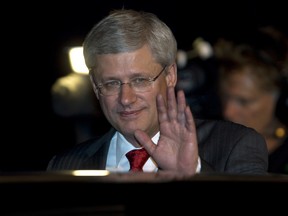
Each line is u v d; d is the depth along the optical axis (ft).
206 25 55.83
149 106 21.91
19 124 56.80
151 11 56.44
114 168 23.32
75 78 46.91
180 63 37.42
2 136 56.90
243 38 29.68
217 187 12.46
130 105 21.77
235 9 55.42
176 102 20.48
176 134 20.02
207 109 30.83
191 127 19.88
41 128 56.08
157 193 12.16
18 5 59.47
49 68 58.03
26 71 58.90
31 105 57.62
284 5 54.44
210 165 21.29
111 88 21.97
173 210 12.07
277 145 29.71
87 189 11.97
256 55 29.30
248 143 22.82
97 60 21.90
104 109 22.31
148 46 21.75
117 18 21.80
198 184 12.45
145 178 12.46
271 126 29.78
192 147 19.86
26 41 59.52
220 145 22.94
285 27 54.39
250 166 22.20
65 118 48.29
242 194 12.46
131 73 21.59
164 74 22.26
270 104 29.58
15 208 11.52
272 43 29.22
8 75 59.41
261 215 12.27
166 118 20.11
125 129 22.13
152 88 21.88
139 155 22.91
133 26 21.66
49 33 59.00
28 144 56.13
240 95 29.63
